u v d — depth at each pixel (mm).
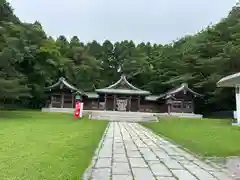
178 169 5129
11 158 5207
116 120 21969
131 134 11625
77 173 4359
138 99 32562
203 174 4797
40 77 31891
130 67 44969
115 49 53688
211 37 31562
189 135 11008
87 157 5832
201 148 7789
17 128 11258
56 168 4551
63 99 31594
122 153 6719
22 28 28156
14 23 26844
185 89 30547
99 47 53344
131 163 5516
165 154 6809
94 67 45094
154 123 19312
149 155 6574
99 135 10414
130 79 44188
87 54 47094
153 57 47062
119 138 9945
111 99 34156
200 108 33844
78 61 45500
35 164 4742
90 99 35906
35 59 31359
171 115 27750
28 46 29406
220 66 26062
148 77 42938
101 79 47375
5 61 18391
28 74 30719
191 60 33406
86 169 4801
